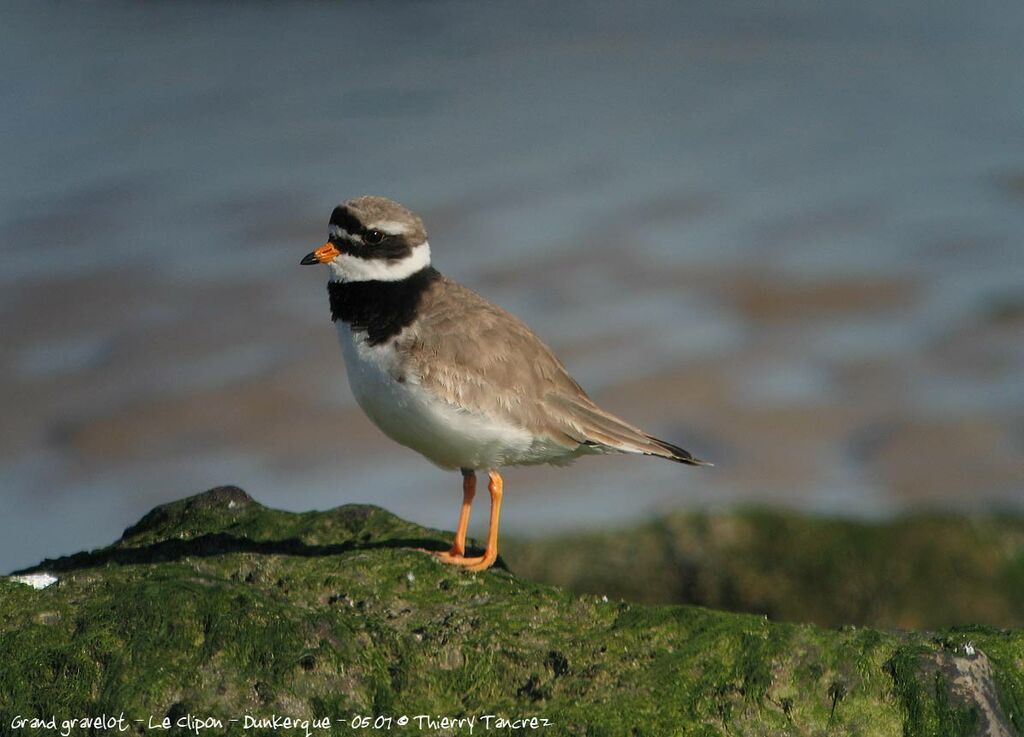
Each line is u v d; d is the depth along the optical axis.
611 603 7.91
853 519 13.03
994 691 7.30
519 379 8.88
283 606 7.42
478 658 7.39
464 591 8.20
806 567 12.77
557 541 13.12
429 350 8.75
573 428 9.04
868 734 7.05
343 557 8.55
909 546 12.85
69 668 7.18
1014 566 12.82
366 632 7.45
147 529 9.62
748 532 12.95
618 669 7.33
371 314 8.97
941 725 7.07
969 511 13.30
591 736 6.91
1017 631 8.01
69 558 9.13
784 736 7.04
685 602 12.80
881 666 7.24
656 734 6.96
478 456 8.96
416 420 8.81
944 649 7.36
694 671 7.25
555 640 7.55
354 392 9.16
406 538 9.32
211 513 9.63
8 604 7.63
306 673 7.13
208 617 7.25
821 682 7.20
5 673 7.19
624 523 13.25
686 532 12.99
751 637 7.37
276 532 9.38
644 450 9.26
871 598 12.69
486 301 9.28
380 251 8.98
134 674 7.06
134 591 7.42
